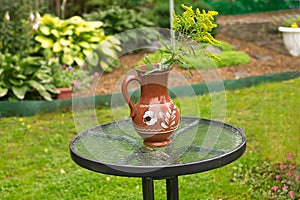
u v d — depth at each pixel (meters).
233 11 8.27
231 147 2.22
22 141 4.67
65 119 5.28
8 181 3.86
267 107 5.03
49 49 6.62
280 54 7.14
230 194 3.49
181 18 2.13
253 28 7.96
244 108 5.24
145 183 2.37
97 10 8.50
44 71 5.89
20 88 5.67
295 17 7.01
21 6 6.39
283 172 3.56
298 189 3.30
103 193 3.60
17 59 5.80
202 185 3.63
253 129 4.54
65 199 3.54
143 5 8.75
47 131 4.91
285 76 6.03
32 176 3.96
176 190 2.62
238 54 7.05
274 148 3.85
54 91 5.78
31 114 5.45
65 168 4.07
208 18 2.07
